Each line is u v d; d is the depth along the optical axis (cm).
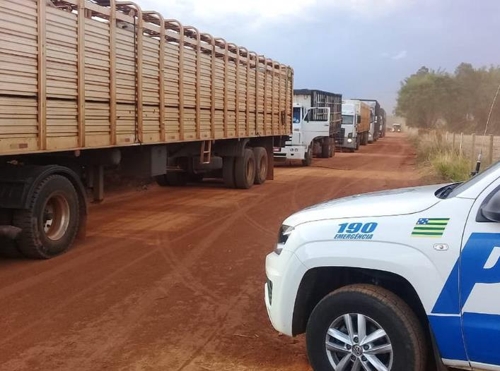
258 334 504
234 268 722
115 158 946
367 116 4638
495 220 329
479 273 331
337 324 378
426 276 343
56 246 765
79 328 515
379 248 358
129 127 949
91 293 615
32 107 701
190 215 1122
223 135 1392
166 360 448
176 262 749
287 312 398
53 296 603
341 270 389
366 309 362
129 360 448
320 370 382
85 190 884
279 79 1850
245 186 1584
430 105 6894
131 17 941
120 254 788
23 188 705
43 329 512
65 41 759
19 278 666
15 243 730
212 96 1311
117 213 1138
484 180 351
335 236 376
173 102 1114
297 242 391
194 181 1741
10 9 655
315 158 3061
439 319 341
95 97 838
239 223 1036
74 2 773
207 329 516
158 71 1046
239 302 591
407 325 352
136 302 588
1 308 565
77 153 805
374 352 362
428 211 356
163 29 1055
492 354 329
